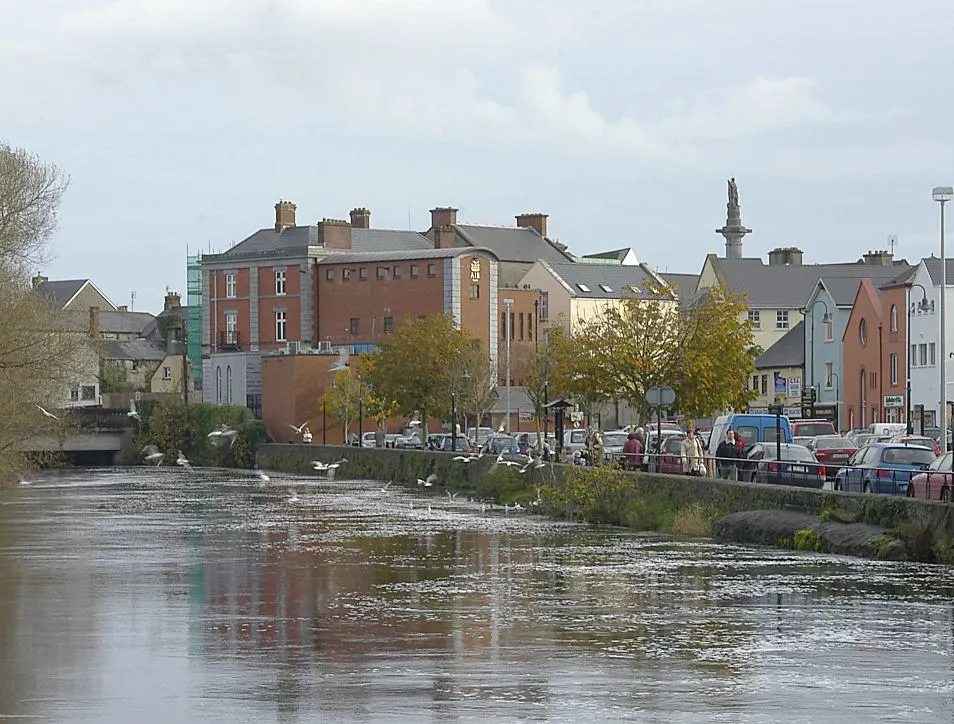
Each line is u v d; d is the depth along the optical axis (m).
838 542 43.56
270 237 152.75
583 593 35.84
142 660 26.78
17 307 71.56
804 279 150.38
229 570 42.34
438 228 158.88
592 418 117.69
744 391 75.31
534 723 21.19
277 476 108.56
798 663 25.97
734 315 74.31
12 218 76.81
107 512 69.38
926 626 29.98
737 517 49.03
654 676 24.84
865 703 22.56
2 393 70.56
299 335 147.25
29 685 24.41
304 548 49.09
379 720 21.41
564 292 148.75
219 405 135.38
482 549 47.47
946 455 47.69
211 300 154.25
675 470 61.31
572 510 59.97
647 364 71.75
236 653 27.52
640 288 157.12
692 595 35.03
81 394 144.00
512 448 88.69
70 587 38.34
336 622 31.55
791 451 59.25
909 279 108.44
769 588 35.91
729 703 22.58
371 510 68.44
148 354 181.50
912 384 107.12
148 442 135.38
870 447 53.25
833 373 124.94
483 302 139.88
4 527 60.00
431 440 110.56
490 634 29.64
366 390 122.62
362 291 143.38
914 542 41.28
